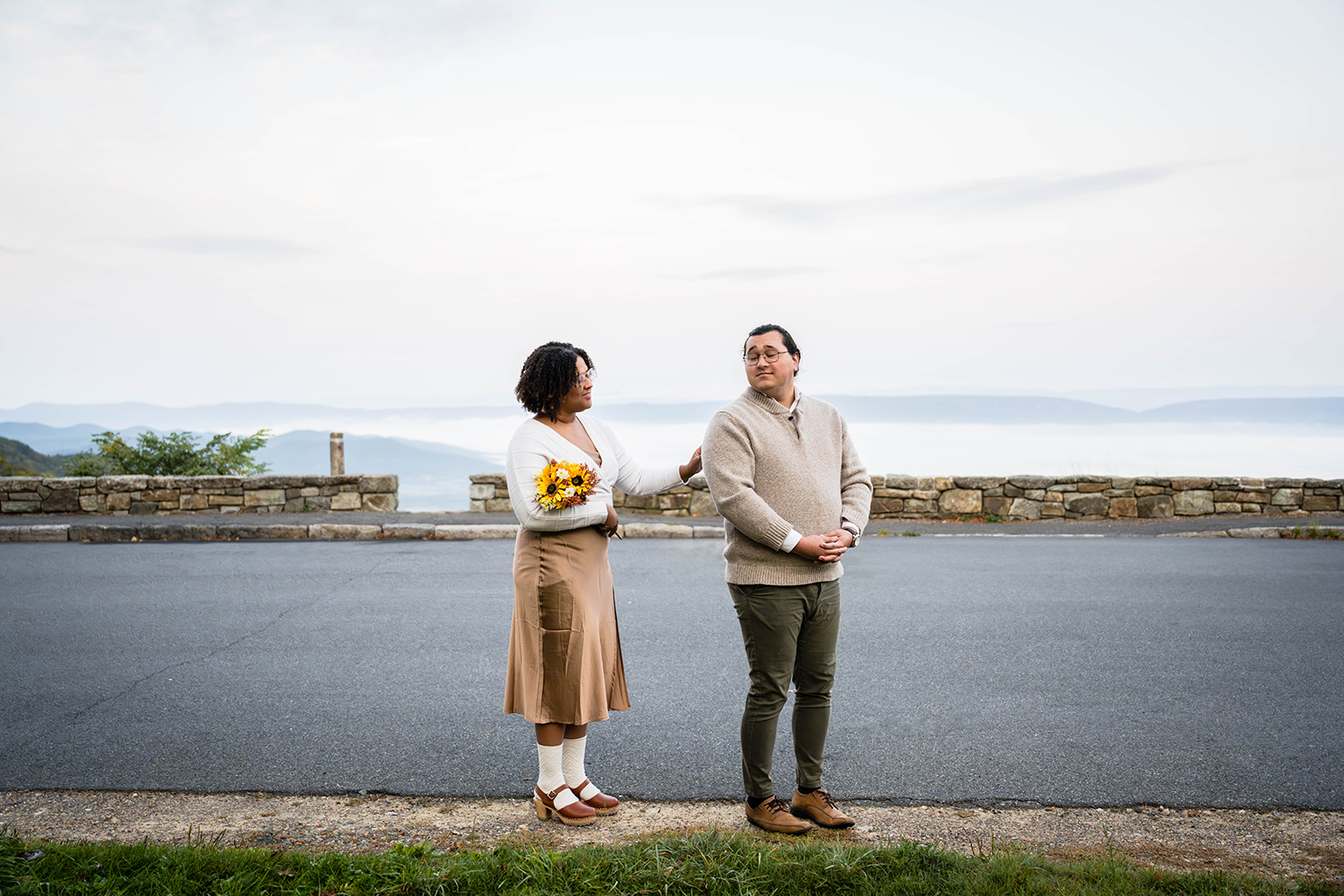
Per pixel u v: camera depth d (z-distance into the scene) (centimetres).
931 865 278
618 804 350
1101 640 586
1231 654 552
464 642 585
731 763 389
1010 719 439
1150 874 273
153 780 370
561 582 331
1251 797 351
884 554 952
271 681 502
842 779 371
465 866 276
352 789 362
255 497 1243
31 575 827
